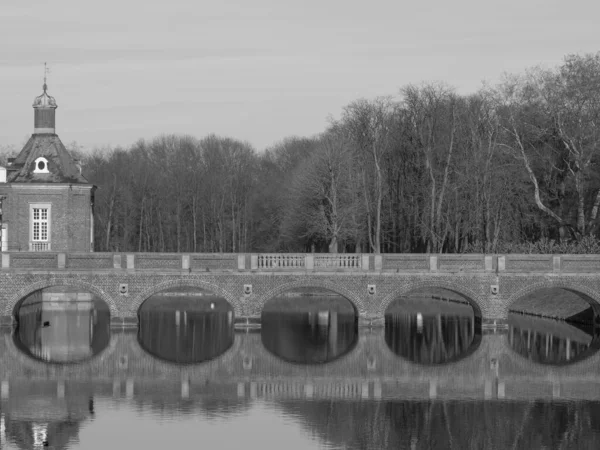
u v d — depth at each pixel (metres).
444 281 64.75
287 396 44.78
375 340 62.16
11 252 63.81
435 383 47.88
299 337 63.97
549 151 83.12
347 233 94.50
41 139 82.75
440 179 90.69
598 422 39.91
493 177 82.94
